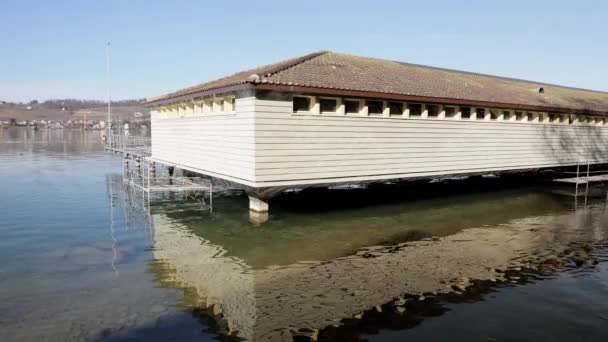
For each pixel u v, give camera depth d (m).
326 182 13.14
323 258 10.04
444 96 15.10
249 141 12.13
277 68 13.46
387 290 8.06
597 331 6.47
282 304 7.40
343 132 13.37
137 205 16.33
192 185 18.12
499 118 17.77
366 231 12.49
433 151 15.69
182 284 8.29
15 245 10.93
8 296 7.61
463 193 19.28
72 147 50.47
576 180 19.95
